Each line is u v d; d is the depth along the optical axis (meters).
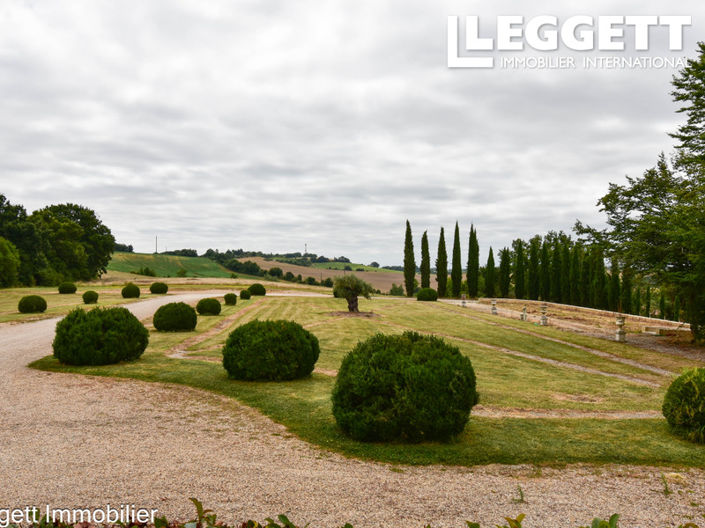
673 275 20.22
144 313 29.31
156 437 6.47
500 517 4.21
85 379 10.48
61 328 12.17
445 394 6.35
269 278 113.62
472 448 6.20
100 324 12.29
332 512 4.20
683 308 23.67
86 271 77.56
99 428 6.84
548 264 56.19
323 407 8.30
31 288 56.91
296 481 4.95
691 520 4.30
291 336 10.97
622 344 21.47
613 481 5.27
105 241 83.69
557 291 54.62
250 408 8.34
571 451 6.21
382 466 5.57
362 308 36.81
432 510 4.32
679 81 21.39
